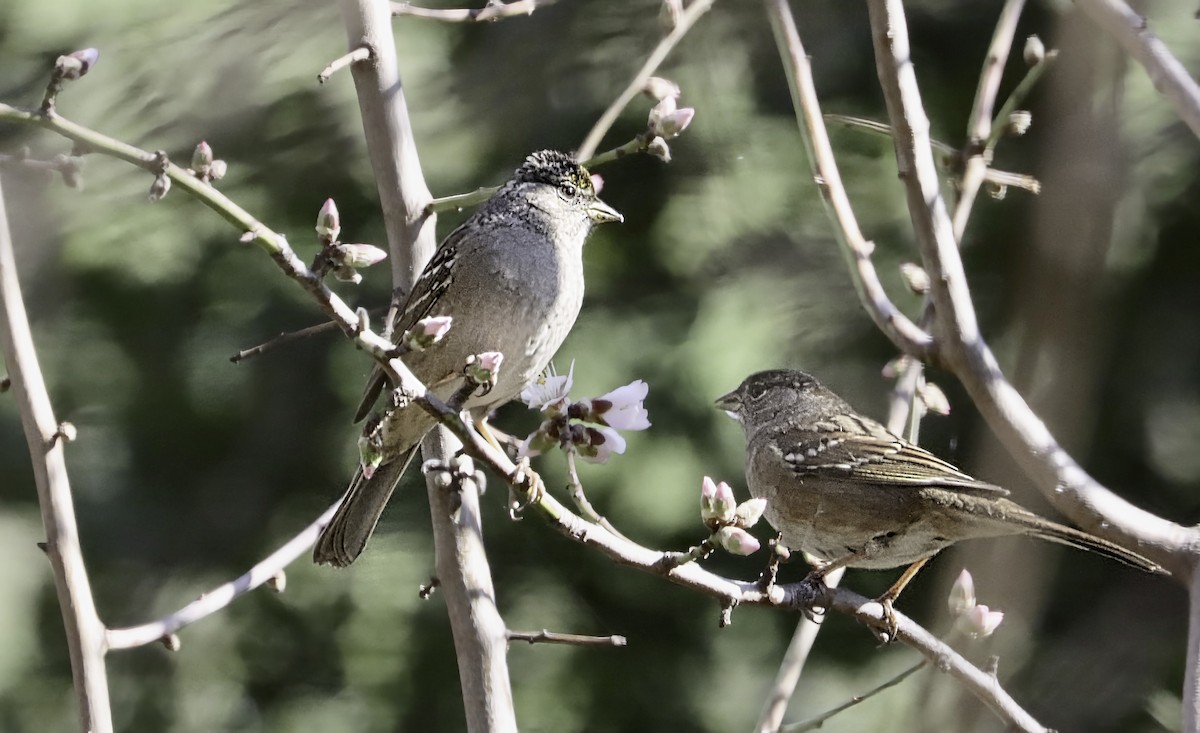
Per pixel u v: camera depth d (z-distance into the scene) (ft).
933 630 36.65
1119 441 36.52
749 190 41.50
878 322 21.94
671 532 41.32
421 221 24.32
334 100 36.65
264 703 44.86
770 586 19.77
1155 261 36.22
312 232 40.88
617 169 41.96
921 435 36.83
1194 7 33.71
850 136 40.55
